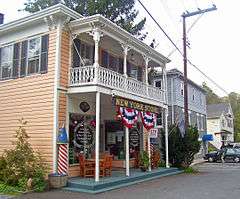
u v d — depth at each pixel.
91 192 12.93
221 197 12.17
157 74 32.81
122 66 20.86
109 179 14.96
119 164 20.45
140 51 19.33
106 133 19.72
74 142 16.34
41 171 14.08
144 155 19.19
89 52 17.75
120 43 17.34
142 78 23.00
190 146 22.23
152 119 19.73
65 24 15.95
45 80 15.73
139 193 12.96
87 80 15.33
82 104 16.70
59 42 15.62
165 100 21.94
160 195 12.55
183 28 22.92
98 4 27.34
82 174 15.78
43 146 15.27
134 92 18.03
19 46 17.23
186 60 22.84
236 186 14.93
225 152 35.12
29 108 16.14
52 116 15.19
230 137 61.00
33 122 15.85
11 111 16.91
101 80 15.37
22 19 16.45
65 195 12.48
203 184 15.53
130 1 29.31
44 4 29.12
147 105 19.19
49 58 15.76
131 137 21.31
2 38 18.14
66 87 15.78
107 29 16.02
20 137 14.60
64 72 15.77
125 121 16.56
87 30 15.77
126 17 29.67
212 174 20.42
